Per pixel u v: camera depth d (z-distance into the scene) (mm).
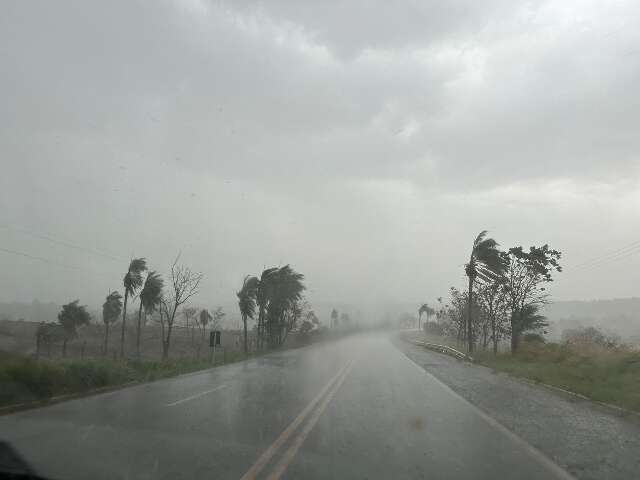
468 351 33406
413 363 29219
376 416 11445
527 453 8219
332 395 15000
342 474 6848
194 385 17250
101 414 10852
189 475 6578
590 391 14859
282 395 14844
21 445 7777
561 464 7586
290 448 8203
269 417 11047
